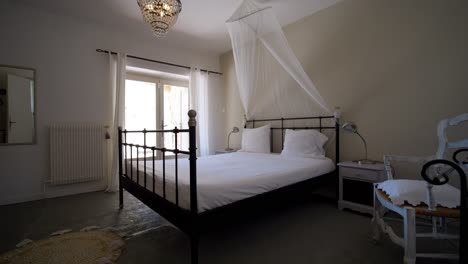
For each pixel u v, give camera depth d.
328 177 2.58
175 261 1.56
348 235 1.94
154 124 4.26
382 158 2.54
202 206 1.43
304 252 1.68
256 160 2.69
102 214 2.41
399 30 2.42
